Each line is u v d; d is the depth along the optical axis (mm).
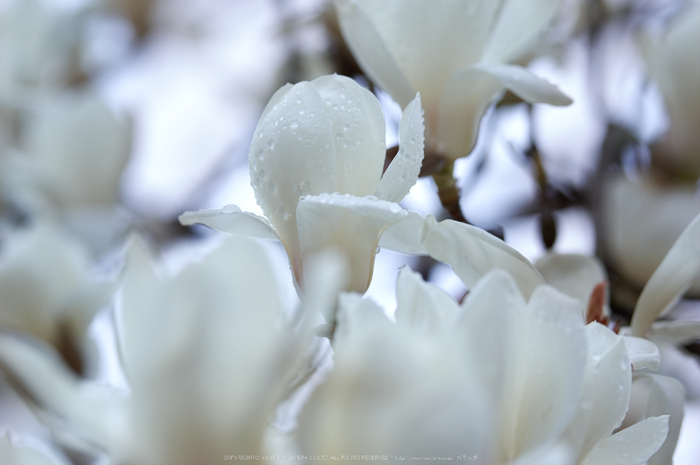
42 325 938
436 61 828
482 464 655
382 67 824
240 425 657
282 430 668
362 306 657
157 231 1203
